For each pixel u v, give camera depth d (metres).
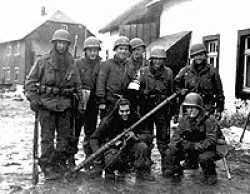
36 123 6.14
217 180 6.18
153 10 19.16
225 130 11.38
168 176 6.34
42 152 6.16
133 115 6.36
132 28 20.14
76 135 7.06
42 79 6.15
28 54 40.97
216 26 14.10
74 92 6.38
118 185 5.77
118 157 6.18
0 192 5.34
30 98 6.10
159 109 6.74
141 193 5.42
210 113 7.09
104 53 28.36
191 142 6.26
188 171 6.68
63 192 5.37
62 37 6.09
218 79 7.19
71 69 6.27
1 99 29.53
